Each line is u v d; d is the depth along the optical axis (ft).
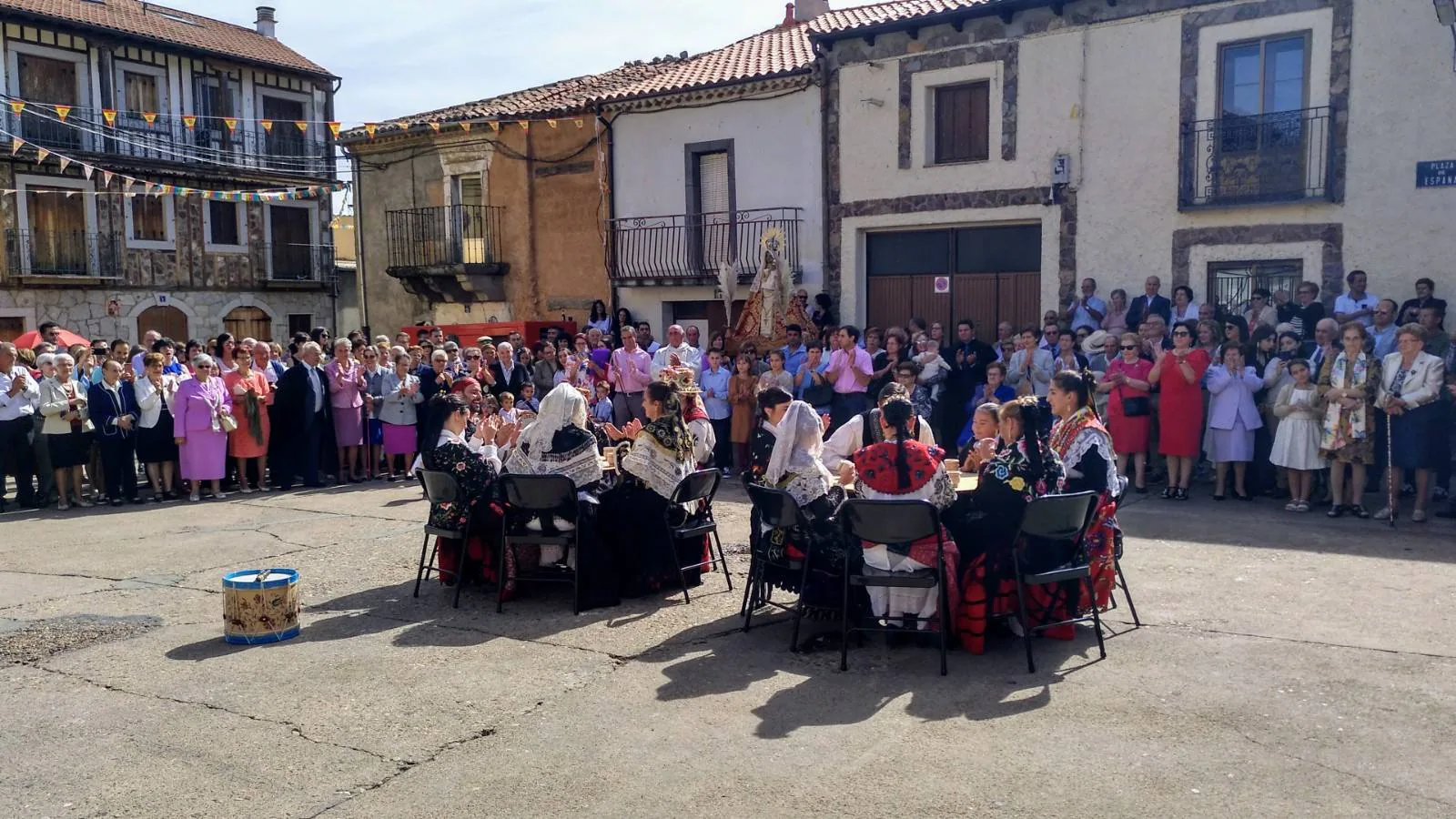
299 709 16.74
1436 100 39.11
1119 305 43.91
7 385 36.83
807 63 54.34
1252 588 22.61
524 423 27.22
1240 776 13.58
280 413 40.52
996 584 18.94
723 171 58.54
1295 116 41.96
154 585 25.18
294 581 20.72
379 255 74.18
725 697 16.93
